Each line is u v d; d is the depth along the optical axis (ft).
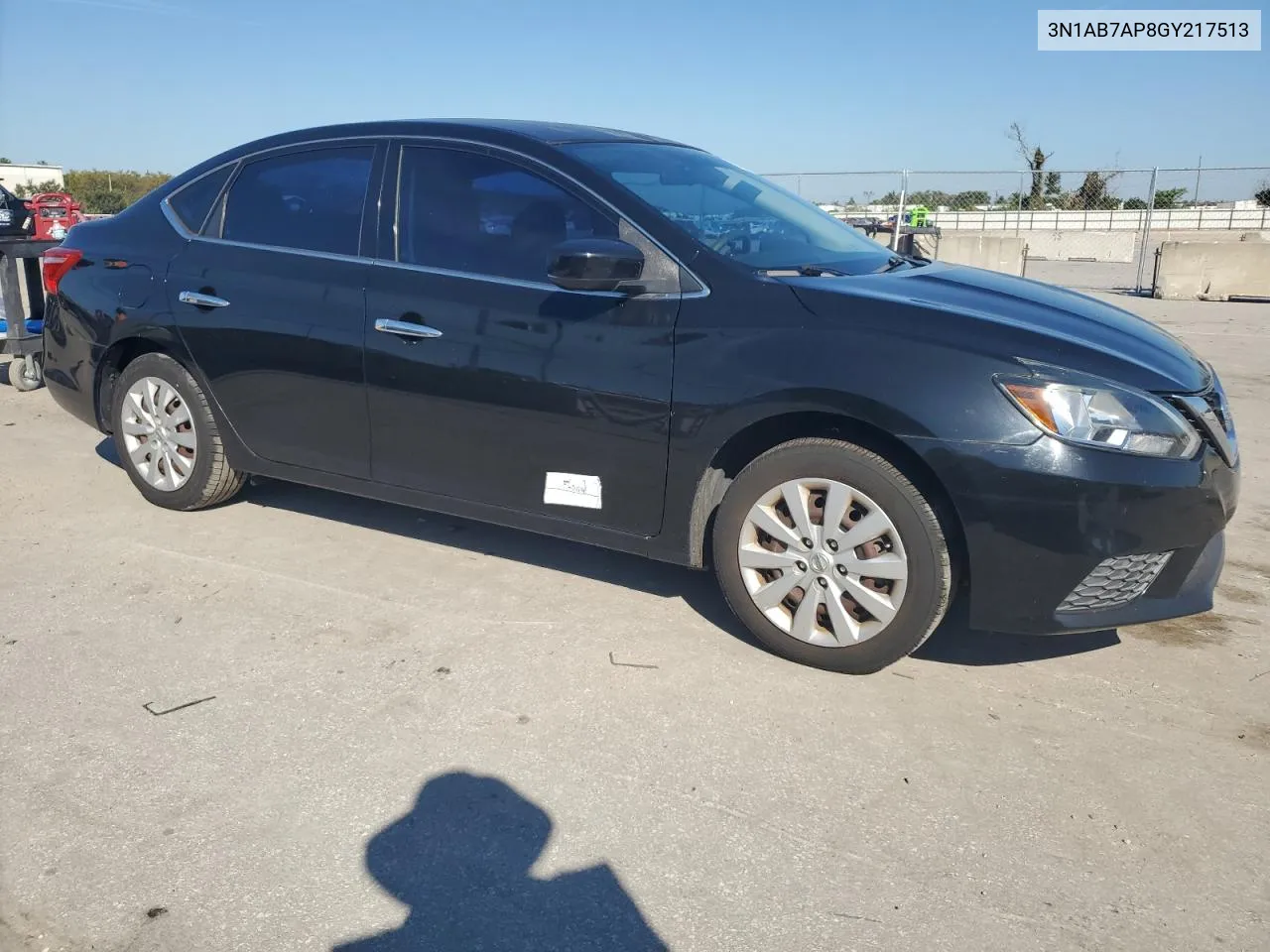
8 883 7.65
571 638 11.77
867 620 10.69
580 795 8.84
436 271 12.46
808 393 10.22
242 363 13.97
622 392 11.18
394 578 13.39
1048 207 68.23
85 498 16.35
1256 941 7.31
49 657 11.08
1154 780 9.25
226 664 11.01
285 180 14.05
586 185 11.82
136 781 8.91
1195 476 9.82
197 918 7.34
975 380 9.75
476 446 12.32
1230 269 48.73
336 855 8.04
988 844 8.32
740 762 9.38
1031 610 10.00
